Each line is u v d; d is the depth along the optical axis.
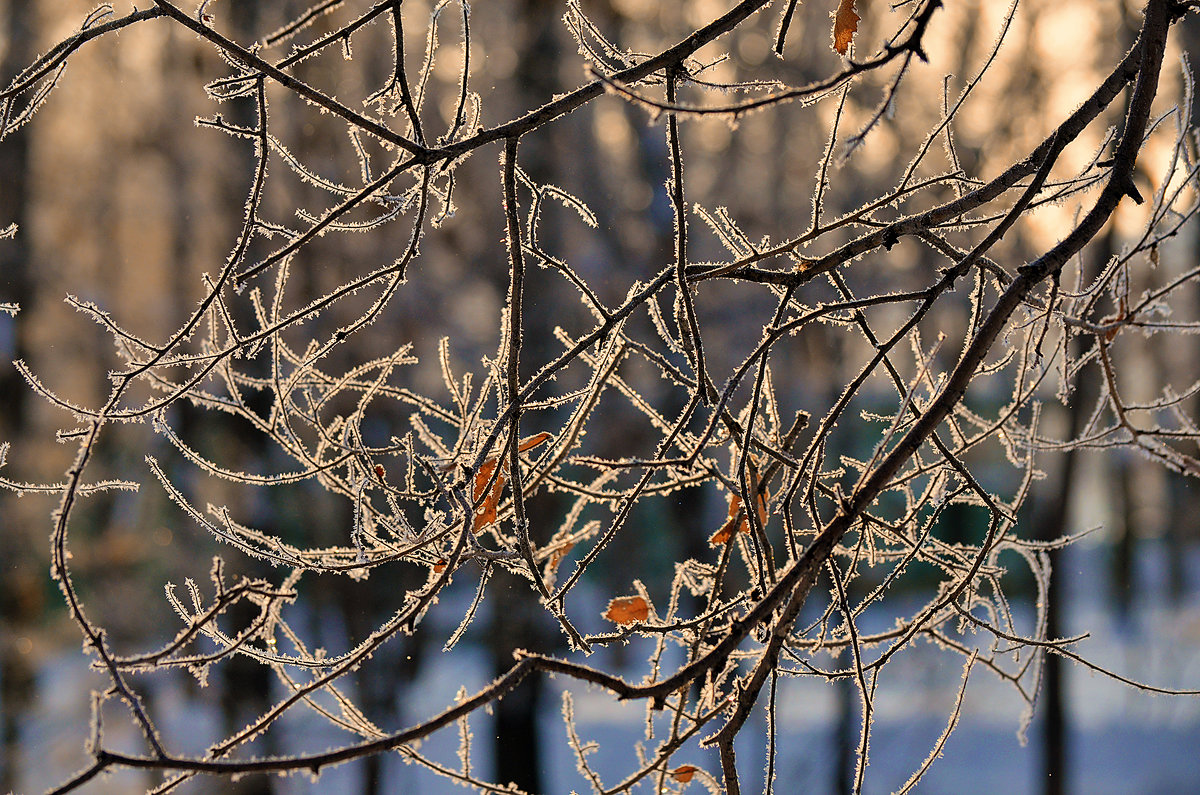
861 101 16.48
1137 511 31.48
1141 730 26.83
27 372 3.53
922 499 4.45
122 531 20.72
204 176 19.53
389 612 17.64
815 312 3.67
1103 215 3.47
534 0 19.64
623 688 2.86
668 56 3.73
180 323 20.23
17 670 20.86
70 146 22.88
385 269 3.87
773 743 3.62
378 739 2.66
